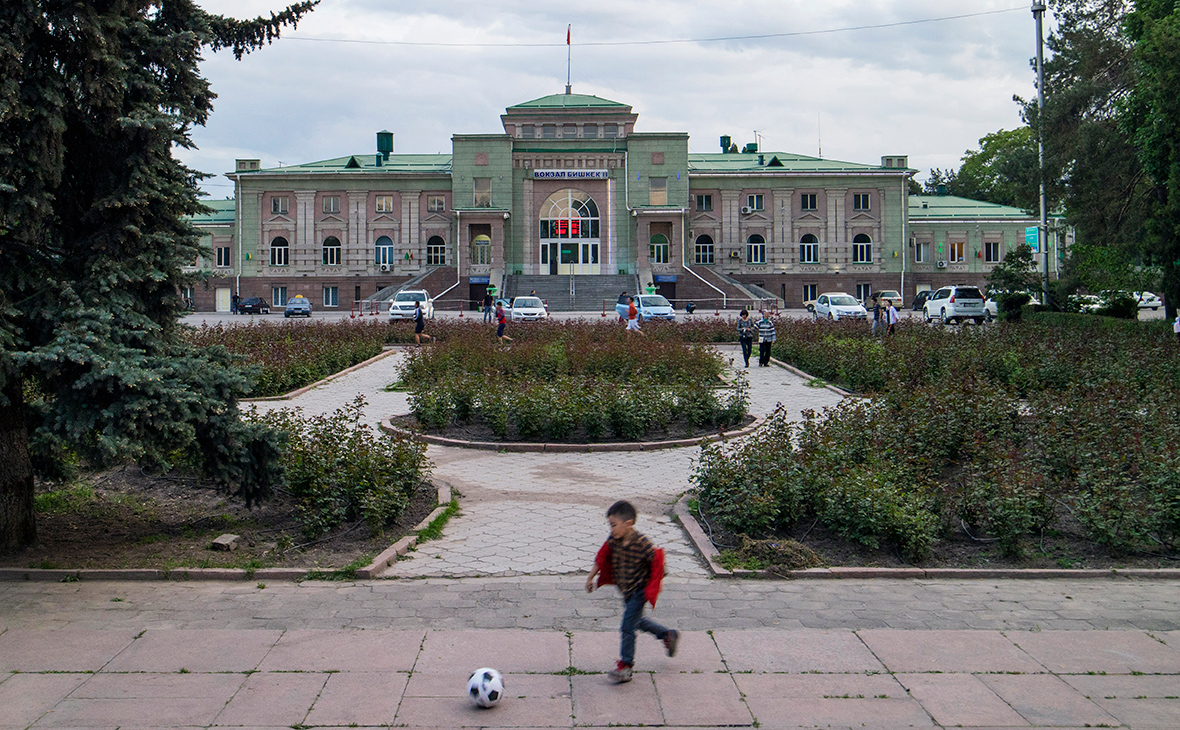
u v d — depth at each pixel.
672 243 63.16
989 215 68.25
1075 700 5.27
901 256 65.75
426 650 5.98
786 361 26.16
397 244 64.62
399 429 14.56
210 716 5.00
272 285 64.81
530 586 7.38
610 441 14.01
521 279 62.34
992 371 18.97
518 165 63.75
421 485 10.75
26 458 8.20
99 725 4.89
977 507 8.71
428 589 7.31
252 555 8.15
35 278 7.86
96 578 7.52
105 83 7.68
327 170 64.25
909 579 7.71
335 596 7.12
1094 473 9.48
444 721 4.97
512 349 21.88
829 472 9.24
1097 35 34.03
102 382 7.28
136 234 7.93
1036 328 28.62
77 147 8.07
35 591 7.20
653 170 63.50
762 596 7.20
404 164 67.81
